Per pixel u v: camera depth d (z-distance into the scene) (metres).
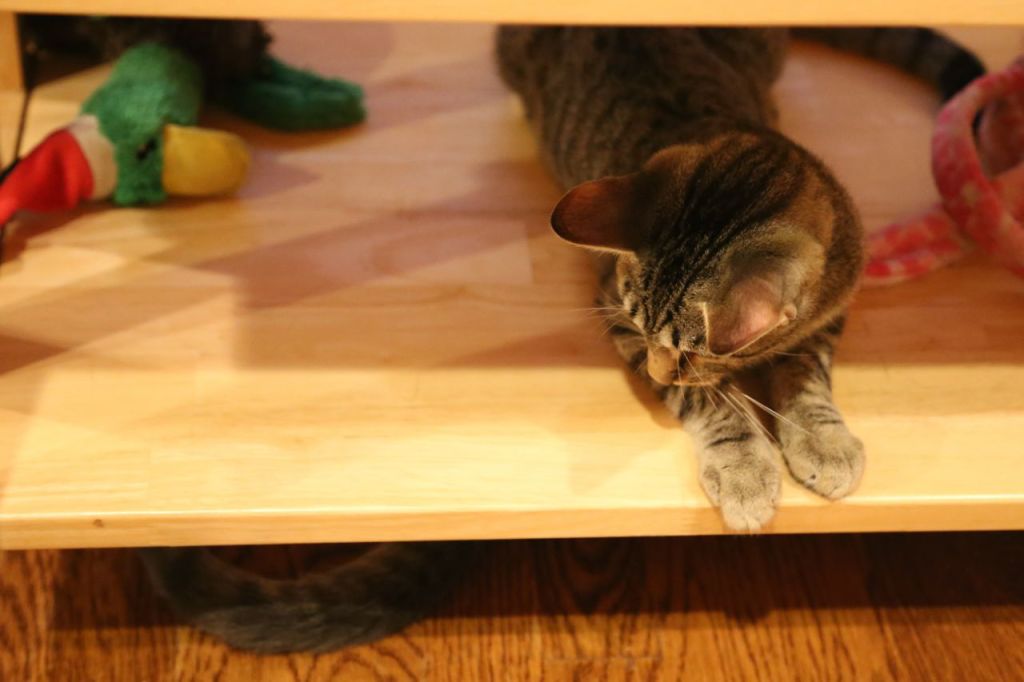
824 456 0.95
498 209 1.23
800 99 1.41
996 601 1.16
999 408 1.04
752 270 0.81
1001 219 1.13
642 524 0.96
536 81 1.28
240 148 1.18
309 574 1.09
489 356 1.06
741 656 1.10
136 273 1.11
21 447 0.95
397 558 1.09
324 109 1.29
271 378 1.03
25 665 1.05
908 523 0.98
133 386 1.01
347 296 1.11
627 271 0.94
